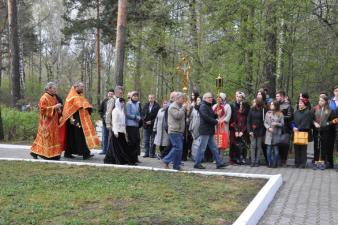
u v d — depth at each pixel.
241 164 14.33
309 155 15.83
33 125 21.52
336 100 13.60
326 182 11.48
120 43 19.77
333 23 20.11
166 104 14.59
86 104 14.85
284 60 19.36
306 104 13.71
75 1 38.84
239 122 14.34
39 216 7.43
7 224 6.97
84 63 59.12
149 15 25.27
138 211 7.80
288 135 13.96
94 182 10.20
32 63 59.75
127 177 10.84
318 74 21.94
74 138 14.85
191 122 14.40
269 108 14.06
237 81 18.67
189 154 15.31
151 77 31.78
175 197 8.92
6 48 41.12
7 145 18.62
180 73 22.64
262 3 17.59
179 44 22.27
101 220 7.19
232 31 18.44
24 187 9.57
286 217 8.17
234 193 9.55
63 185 9.82
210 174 11.61
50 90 14.37
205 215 7.72
